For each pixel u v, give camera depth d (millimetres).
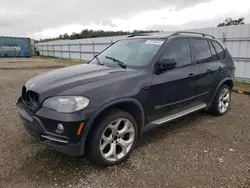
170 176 2572
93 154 2594
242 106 5488
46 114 2443
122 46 3947
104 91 2594
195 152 3137
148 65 3164
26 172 2637
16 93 6844
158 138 3590
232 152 3143
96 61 3881
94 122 2570
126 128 2865
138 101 2902
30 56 34375
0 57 31844
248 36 8430
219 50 4578
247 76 8750
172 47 3523
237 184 2426
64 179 2514
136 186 2398
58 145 2439
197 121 4379
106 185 2416
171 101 3414
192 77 3703
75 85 2586
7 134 3678
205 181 2479
